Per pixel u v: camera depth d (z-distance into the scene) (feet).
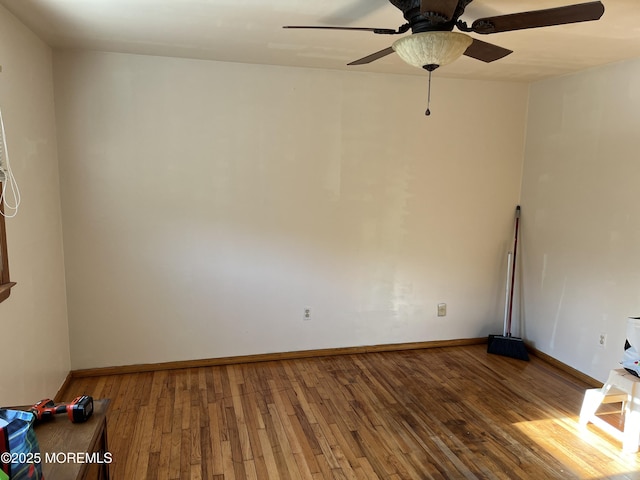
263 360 12.45
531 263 13.43
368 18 7.81
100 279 11.12
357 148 12.37
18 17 7.99
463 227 13.53
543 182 12.88
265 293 12.26
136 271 11.32
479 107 13.10
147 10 7.53
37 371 8.75
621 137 10.44
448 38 5.74
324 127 12.04
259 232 11.98
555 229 12.47
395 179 12.78
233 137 11.46
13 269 7.64
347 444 8.55
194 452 8.23
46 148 9.66
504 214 13.83
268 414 9.60
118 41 9.48
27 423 3.91
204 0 7.04
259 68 11.39
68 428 4.85
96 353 11.34
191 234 11.54
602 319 11.04
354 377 11.53
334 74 11.91
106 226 10.98
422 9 5.33
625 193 10.37
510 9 7.25
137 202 11.10
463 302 13.89
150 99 10.84
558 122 12.30
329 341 12.98
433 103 12.75
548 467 7.97
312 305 12.67
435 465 7.98
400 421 9.41
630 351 9.09
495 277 14.03
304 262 12.42
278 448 8.39
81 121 10.50
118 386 10.80
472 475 7.72
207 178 11.44
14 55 7.89
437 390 10.87
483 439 8.80
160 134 11.01
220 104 11.27
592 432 9.11
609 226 10.80
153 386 10.83
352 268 12.82
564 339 12.23
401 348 13.56
